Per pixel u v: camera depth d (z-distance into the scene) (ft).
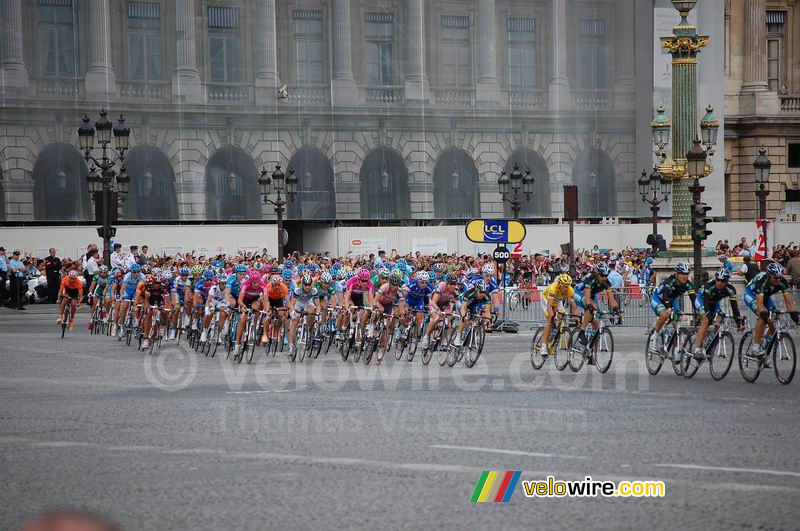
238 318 129.08
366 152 350.23
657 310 109.09
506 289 184.96
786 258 250.98
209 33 334.24
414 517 49.83
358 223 349.41
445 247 314.55
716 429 73.82
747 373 102.06
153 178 328.08
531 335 173.06
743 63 418.72
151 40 328.08
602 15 365.20
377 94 351.25
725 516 49.06
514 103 361.30
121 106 323.98
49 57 317.63
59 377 112.78
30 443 70.69
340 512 50.83
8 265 244.42
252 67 338.75
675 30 206.80
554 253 326.24
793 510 49.98
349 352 129.90
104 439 72.18
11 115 313.32
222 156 335.26
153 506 52.49
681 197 204.44
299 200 342.03
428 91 355.15
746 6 416.05
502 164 360.69
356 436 72.23
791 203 420.36
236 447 68.59
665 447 66.64
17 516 50.39
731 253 282.56
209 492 55.42
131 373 116.26
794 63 427.74
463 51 359.25
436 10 355.77
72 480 58.70
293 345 127.34
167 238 292.61
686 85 206.90
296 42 344.90
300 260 231.09
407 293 126.11
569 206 216.54
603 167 365.81
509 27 361.30
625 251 280.92
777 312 102.22
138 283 156.56
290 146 342.44
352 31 348.79
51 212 316.40
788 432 72.38
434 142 356.18
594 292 111.75
